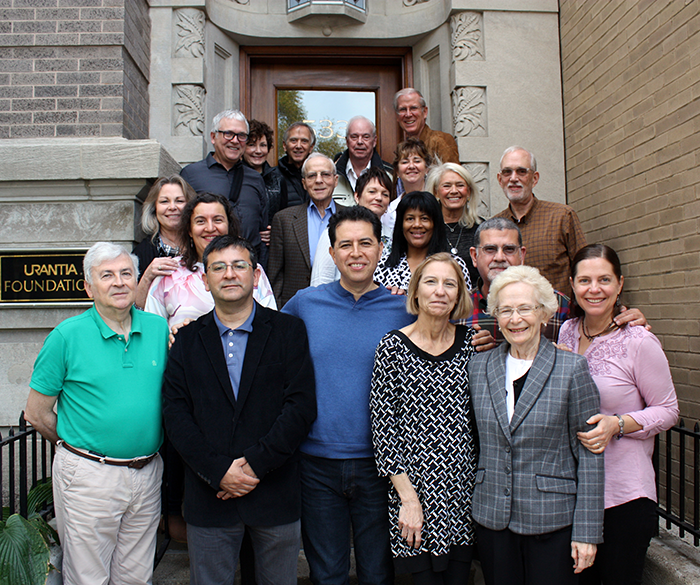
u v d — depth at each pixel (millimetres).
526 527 1944
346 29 5082
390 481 2117
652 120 3502
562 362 2023
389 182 3395
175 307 2590
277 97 5383
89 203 3480
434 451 2078
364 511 2229
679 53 3234
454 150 4320
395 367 2119
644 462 2152
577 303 2451
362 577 2215
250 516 2072
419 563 2051
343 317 2332
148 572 2322
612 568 2127
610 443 2156
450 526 2064
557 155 4742
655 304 3498
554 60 4793
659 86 3422
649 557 2498
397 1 5145
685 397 3232
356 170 4340
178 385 2162
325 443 2232
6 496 3254
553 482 1959
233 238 2193
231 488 2025
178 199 3037
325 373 2270
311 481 2266
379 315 2342
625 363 2197
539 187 4719
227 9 4922
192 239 2652
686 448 3197
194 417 2133
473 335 2256
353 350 2277
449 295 2115
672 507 3314
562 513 1943
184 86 4637
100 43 3885
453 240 3250
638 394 2205
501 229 2539
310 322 2346
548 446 1978
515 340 2029
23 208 3475
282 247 3570
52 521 2729
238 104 5188
